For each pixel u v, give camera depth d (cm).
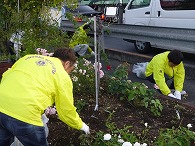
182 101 497
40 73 252
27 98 242
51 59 269
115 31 689
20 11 545
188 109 431
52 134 348
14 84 249
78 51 504
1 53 569
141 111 408
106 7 1411
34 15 552
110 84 451
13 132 249
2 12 545
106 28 527
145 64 629
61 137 343
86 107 412
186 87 594
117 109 410
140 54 794
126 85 436
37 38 540
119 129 343
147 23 902
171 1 818
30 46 466
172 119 393
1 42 566
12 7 549
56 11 601
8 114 243
